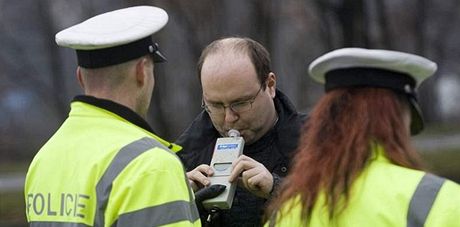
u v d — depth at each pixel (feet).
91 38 21.48
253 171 23.07
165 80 145.48
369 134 18.93
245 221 24.53
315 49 162.40
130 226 20.27
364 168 18.83
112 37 21.47
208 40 135.85
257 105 24.62
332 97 19.43
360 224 18.43
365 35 119.55
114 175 20.74
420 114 19.72
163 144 21.86
